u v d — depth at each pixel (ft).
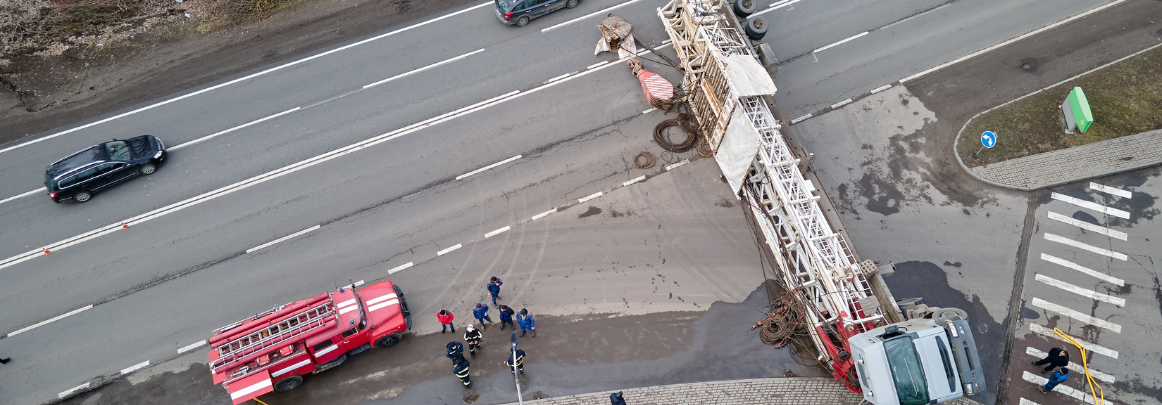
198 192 77.15
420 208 75.46
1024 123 80.48
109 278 70.59
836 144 79.61
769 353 64.85
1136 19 89.97
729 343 65.51
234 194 76.89
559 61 88.43
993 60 86.79
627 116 82.94
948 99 83.30
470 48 90.02
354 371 64.13
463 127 82.23
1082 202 74.18
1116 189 74.95
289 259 71.72
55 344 66.28
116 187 77.41
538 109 83.71
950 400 56.18
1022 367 63.46
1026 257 70.64
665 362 64.39
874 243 71.82
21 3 92.48
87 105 84.69
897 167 77.66
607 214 74.64
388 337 64.03
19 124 82.79
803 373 63.46
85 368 64.85
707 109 77.25
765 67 76.38
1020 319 66.49
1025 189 75.15
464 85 86.17
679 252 71.77
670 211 74.79
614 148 80.02
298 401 62.54
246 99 85.15
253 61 88.94
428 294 69.10
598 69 87.51
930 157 78.33
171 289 69.77
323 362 62.28
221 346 57.00
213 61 88.94
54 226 74.43
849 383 59.26
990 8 92.07
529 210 75.10
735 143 71.00
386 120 82.94
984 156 77.92
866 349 53.83
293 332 58.49
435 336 66.28
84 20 91.66
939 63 86.79
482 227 73.87
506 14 89.35
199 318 67.72
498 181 77.56
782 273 69.31
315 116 83.41
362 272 70.69
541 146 80.33
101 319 67.87
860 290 60.18
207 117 83.56
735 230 73.41
